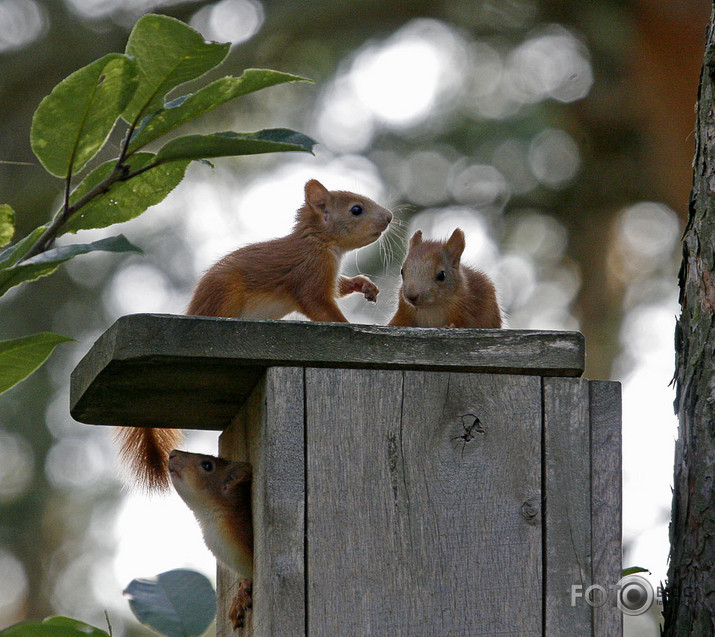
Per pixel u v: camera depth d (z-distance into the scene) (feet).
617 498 27.73
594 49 85.51
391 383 27.78
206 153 24.18
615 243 87.61
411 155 84.12
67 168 24.77
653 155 83.15
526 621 26.94
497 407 27.96
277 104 84.94
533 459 27.76
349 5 84.89
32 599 88.22
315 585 26.61
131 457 36.27
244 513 30.89
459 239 39.52
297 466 27.09
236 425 32.68
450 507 27.35
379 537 27.04
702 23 79.30
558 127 85.05
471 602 26.94
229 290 38.40
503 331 28.25
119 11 88.43
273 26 83.87
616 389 28.32
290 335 27.58
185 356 27.17
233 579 33.14
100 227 27.45
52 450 87.81
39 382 87.92
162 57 23.40
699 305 29.40
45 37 87.71
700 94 30.81
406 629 26.68
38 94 87.51
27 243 25.96
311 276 39.75
